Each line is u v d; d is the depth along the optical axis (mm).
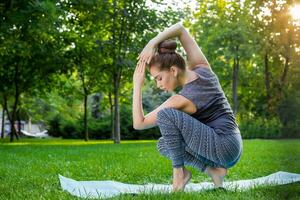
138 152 11336
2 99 31031
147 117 3836
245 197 3182
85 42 23312
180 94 3781
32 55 22016
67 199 3447
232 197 3197
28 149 13289
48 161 8141
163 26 22859
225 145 3688
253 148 12336
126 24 22594
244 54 28359
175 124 3629
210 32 29781
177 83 3848
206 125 3754
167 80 3799
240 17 28281
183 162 3723
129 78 25953
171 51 3836
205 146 3650
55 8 14844
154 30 22859
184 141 3713
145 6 22625
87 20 22609
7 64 24703
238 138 3814
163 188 4039
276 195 3178
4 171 6043
